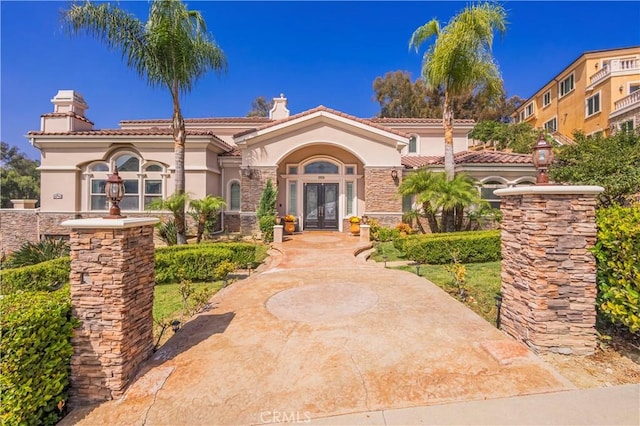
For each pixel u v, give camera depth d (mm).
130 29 13500
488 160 18734
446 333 5379
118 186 4270
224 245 11312
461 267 8016
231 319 6250
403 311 6492
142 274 4605
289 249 14328
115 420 3590
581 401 3518
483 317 6402
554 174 14117
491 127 38406
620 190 11680
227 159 20766
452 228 15844
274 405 3654
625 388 3760
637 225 4316
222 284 9688
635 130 15062
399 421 3305
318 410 3537
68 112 19422
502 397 3637
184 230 15445
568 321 4586
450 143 16047
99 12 12852
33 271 9156
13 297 4023
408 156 25297
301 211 20828
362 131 18453
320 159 20703
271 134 18266
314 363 4516
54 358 3738
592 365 4320
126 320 4145
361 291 7988
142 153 19031
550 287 4594
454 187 14734
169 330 6238
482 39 14422
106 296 4055
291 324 5938
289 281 9078
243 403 3707
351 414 3449
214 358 4730
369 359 4578
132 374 4270
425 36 15531
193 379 4211
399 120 25891
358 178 20812
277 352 4867
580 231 4590
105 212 19125
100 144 18703
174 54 13820
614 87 25672
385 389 3865
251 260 11445
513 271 5250
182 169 15414
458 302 7039
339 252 13617
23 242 18719
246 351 4922
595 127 27703
